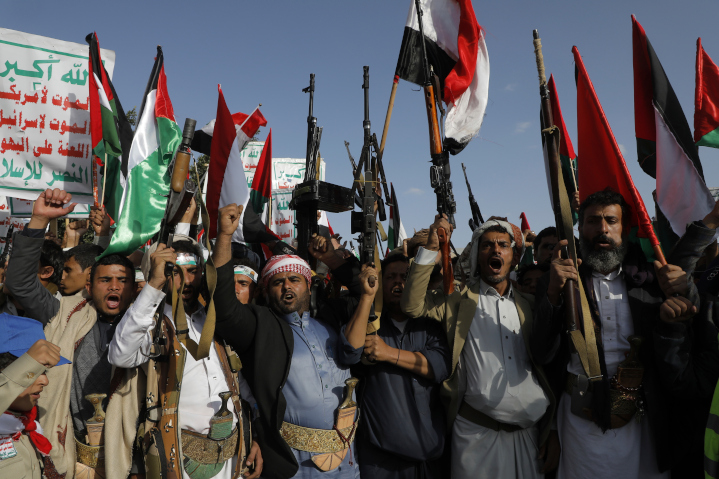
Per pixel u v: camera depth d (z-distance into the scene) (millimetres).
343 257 3475
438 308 3393
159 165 3400
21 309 3172
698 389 2852
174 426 2566
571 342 3027
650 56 3461
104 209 3646
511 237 3373
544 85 2994
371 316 2973
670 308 2697
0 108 3670
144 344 2605
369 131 3232
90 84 3643
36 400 2492
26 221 5102
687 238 2936
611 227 3113
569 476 3080
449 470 3334
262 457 2832
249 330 2883
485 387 3084
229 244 2777
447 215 3297
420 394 3119
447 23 4047
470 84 3955
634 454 2967
